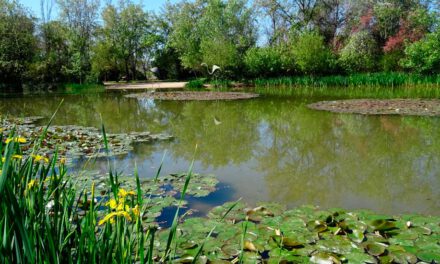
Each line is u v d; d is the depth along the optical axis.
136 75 39.41
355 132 7.56
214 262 2.52
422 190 4.12
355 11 26.41
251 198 3.98
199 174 4.79
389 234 2.89
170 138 7.43
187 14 33.84
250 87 23.38
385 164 5.20
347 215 3.28
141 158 5.75
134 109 12.95
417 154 5.66
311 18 27.39
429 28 21.50
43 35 26.38
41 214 1.40
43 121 10.23
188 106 13.42
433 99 12.59
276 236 2.87
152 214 3.40
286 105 12.74
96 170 4.97
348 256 2.57
